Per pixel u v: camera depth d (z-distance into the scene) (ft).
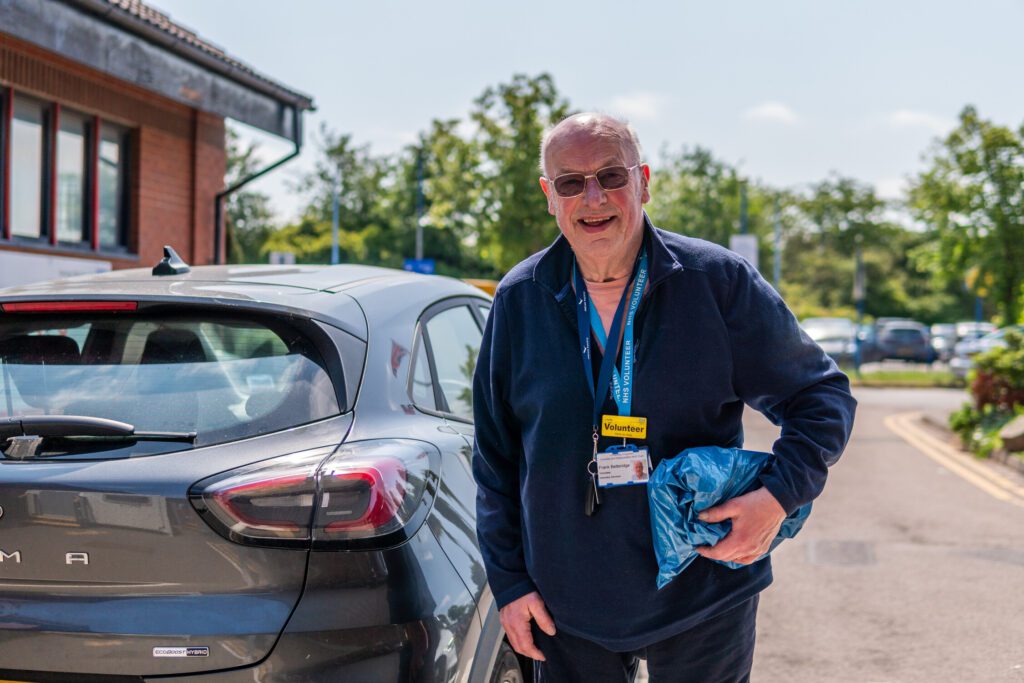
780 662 14.48
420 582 7.73
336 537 7.45
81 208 36.99
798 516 7.18
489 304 13.60
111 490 7.50
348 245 166.81
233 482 7.51
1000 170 100.53
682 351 7.02
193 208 42.45
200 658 7.26
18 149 33.76
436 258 166.81
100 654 7.35
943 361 139.95
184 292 9.10
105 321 9.09
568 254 7.55
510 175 80.07
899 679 13.71
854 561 20.61
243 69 39.65
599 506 7.11
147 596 7.43
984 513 26.12
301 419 8.23
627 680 7.59
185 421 8.09
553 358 7.30
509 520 7.78
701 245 7.35
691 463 6.74
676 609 7.10
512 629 7.59
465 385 11.18
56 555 7.53
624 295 7.33
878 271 292.81
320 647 7.31
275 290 9.43
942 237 104.68
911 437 46.52
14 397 8.49
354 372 8.76
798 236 321.11
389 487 7.77
